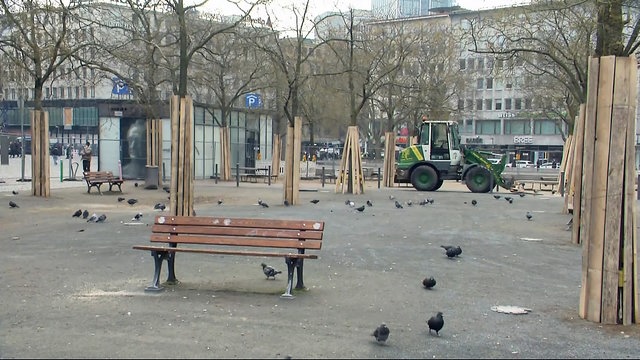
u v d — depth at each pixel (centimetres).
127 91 3055
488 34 4266
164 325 703
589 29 1966
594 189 755
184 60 1694
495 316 778
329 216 1861
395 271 1052
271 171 4094
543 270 1097
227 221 880
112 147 3559
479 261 1171
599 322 753
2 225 1550
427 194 2986
